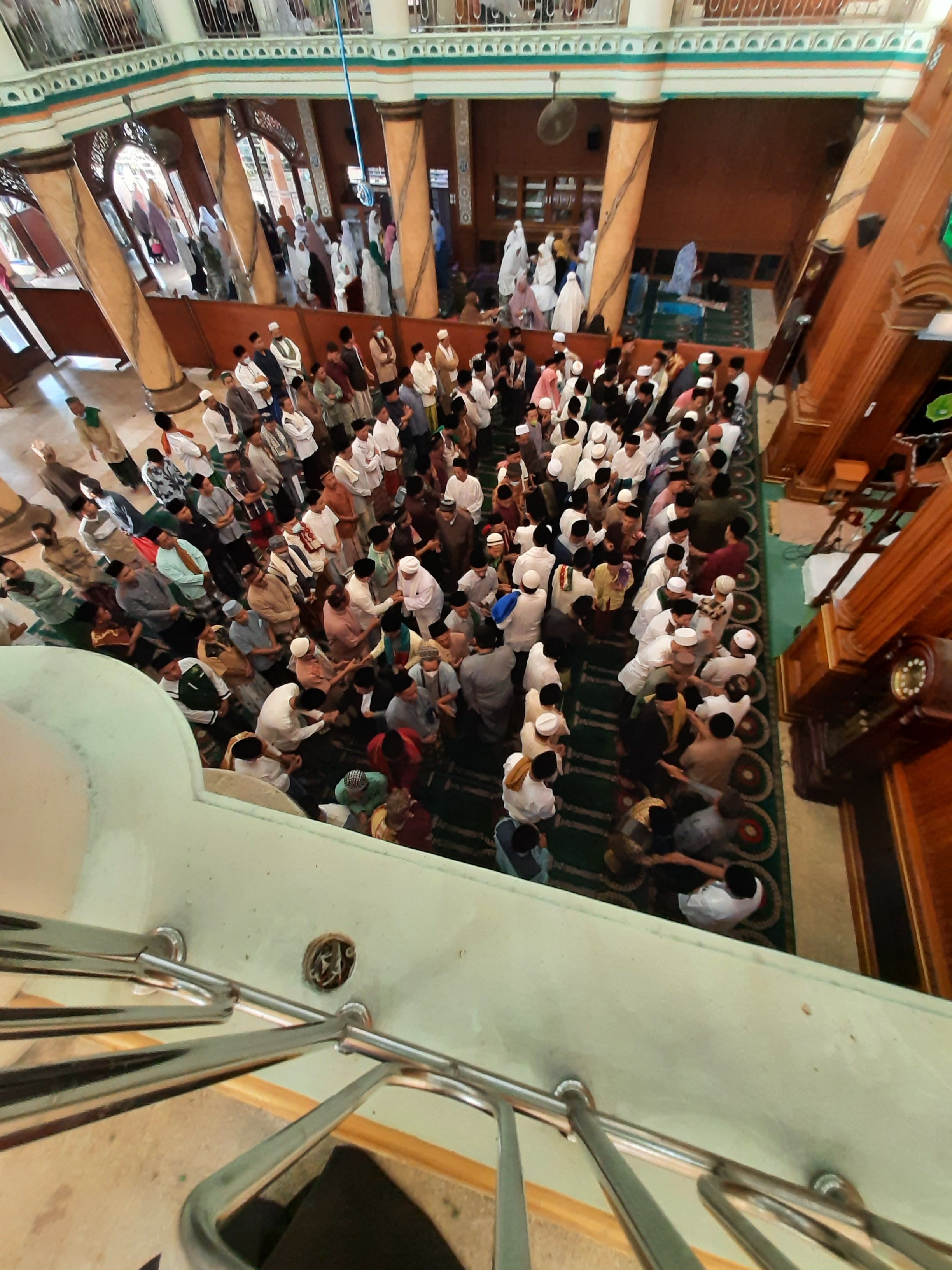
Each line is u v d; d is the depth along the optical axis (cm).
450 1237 130
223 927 149
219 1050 84
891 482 757
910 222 636
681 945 145
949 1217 118
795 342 988
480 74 916
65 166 847
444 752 607
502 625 590
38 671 185
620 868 500
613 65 864
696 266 1380
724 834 424
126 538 718
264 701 608
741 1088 130
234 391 888
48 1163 133
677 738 469
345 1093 96
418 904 150
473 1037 134
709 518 635
